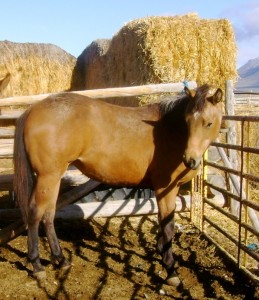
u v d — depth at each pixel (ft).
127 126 13.52
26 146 12.85
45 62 48.62
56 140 12.66
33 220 13.05
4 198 22.85
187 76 26.02
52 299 12.16
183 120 13.25
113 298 12.19
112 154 13.42
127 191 20.25
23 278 13.48
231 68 26.81
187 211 19.77
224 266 14.70
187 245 16.71
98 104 13.60
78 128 12.88
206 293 12.67
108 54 36.60
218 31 26.25
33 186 13.20
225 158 19.92
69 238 17.40
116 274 13.91
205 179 17.98
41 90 48.62
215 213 20.34
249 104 50.49
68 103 13.12
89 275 13.79
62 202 17.44
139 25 27.04
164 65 25.52
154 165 13.62
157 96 24.86
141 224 19.15
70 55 51.26
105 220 19.53
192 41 25.77
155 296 12.41
